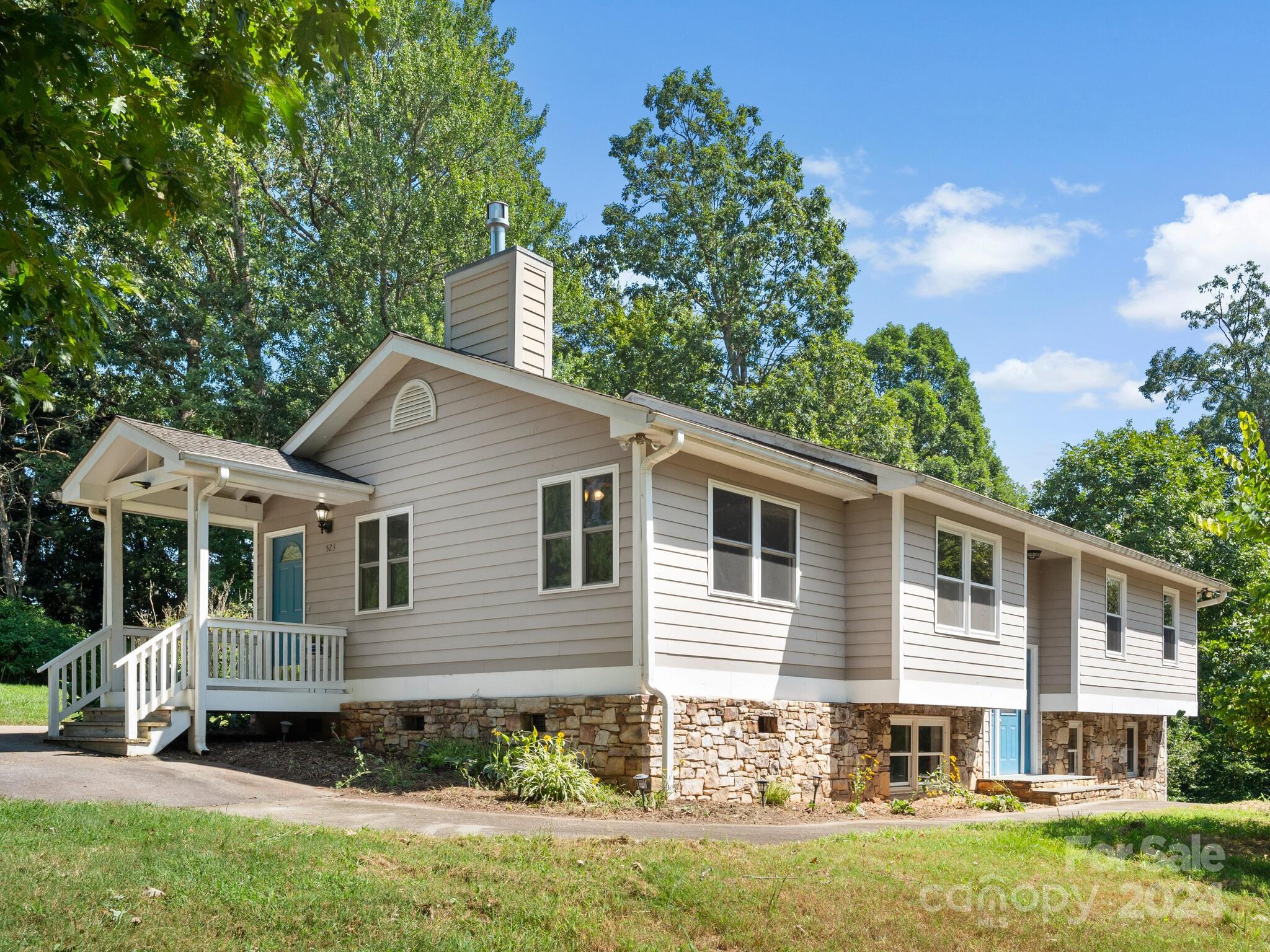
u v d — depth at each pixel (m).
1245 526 10.84
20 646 26.14
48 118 4.55
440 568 15.02
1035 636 20.20
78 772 11.48
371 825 9.50
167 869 7.15
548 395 13.46
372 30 5.16
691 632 12.90
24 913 6.11
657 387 35.09
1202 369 47.88
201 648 14.22
